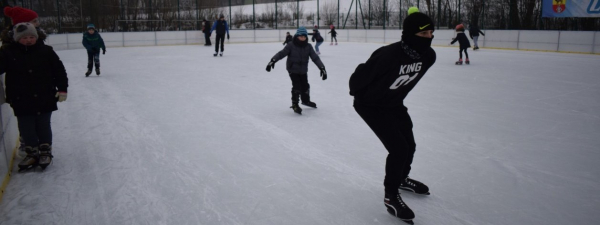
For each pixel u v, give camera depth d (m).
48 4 21.73
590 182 3.55
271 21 30.72
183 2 26.78
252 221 2.86
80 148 4.51
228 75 10.66
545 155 4.27
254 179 3.62
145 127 5.39
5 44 3.61
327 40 29.72
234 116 6.00
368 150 4.44
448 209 3.06
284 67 12.57
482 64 13.30
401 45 2.66
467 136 4.98
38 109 3.70
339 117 5.96
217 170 3.83
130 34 24.14
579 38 17.03
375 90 2.79
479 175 3.72
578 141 4.75
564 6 17.97
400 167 2.85
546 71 11.32
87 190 3.39
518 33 19.48
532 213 2.99
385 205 2.96
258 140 4.80
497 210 3.04
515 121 5.73
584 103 6.93
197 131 5.19
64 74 3.84
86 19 23.25
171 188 3.42
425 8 26.19
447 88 8.58
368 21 28.69
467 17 23.52
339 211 3.03
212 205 3.11
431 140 4.81
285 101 7.16
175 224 2.82
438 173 3.78
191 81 9.56
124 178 3.64
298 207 3.08
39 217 2.93
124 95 7.72
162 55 17.48
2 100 3.77
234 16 29.83
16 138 4.54
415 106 6.75
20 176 3.70
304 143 4.69
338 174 3.74
